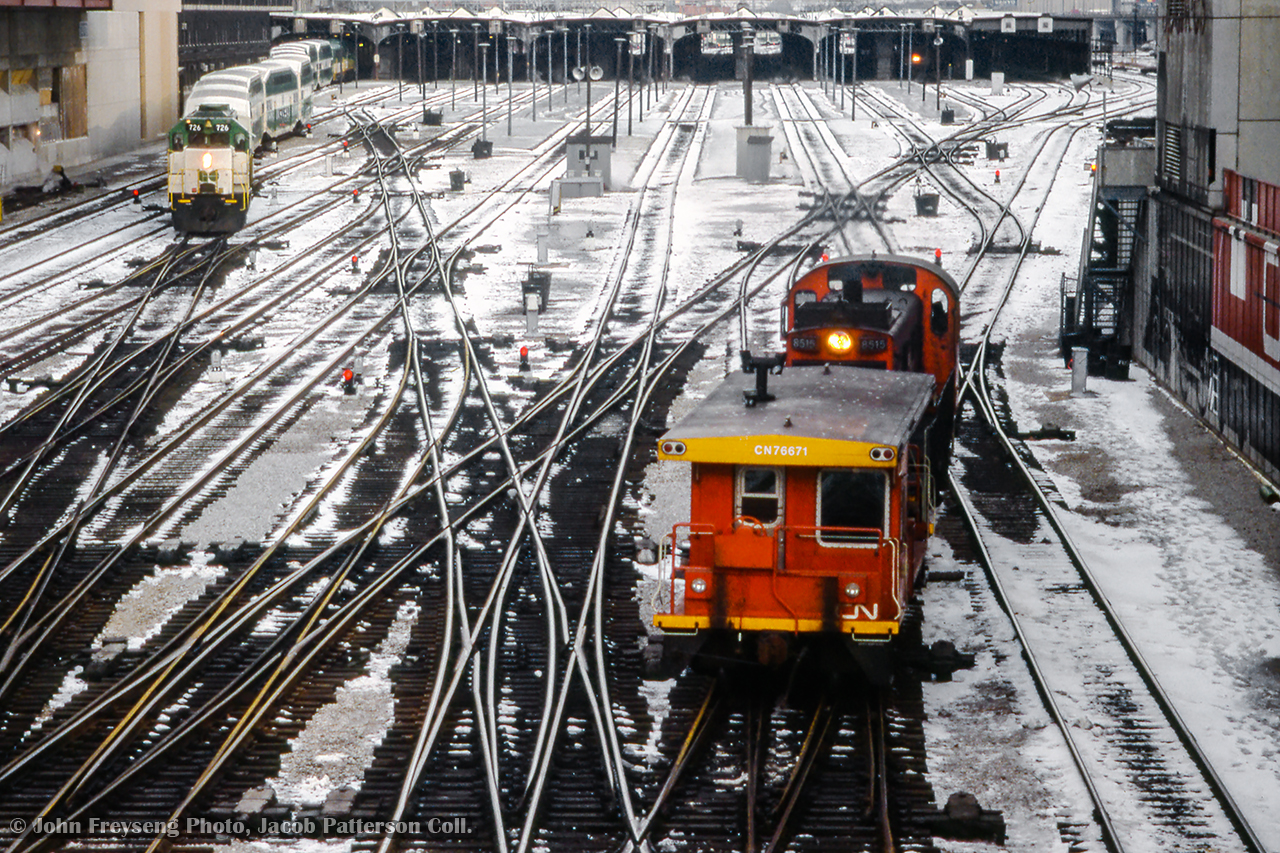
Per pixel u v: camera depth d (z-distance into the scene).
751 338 70.56
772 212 115.00
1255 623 35.41
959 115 192.88
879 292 42.84
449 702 29.94
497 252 97.38
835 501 29.48
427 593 37.44
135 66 160.38
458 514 44.00
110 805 26.19
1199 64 57.03
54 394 58.34
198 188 100.88
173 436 52.91
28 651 33.44
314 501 44.62
